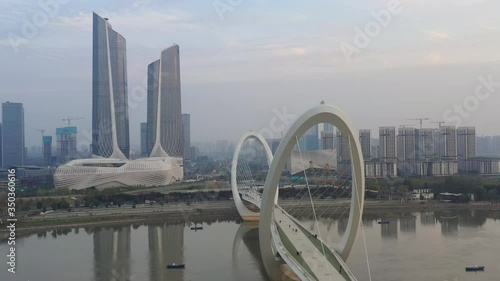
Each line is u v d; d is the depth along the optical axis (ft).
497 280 220.02
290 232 235.61
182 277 238.68
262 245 210.79
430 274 230.07
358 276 226.58
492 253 274.77
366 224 390.01
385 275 228.02
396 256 267.80
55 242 342.23
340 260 184.85
